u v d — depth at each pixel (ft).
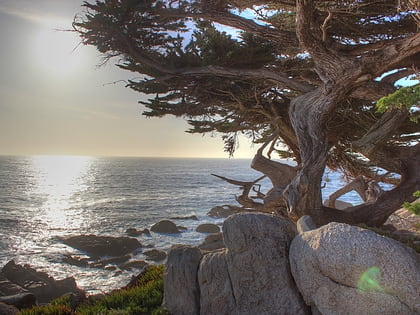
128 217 205.77
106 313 23.73
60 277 102.58
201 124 62.28
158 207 246.88
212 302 21.16
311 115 47.55
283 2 45.34
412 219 56.03
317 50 43.65
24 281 85.66
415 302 14.89
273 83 55.21
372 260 15.80
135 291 26.81
